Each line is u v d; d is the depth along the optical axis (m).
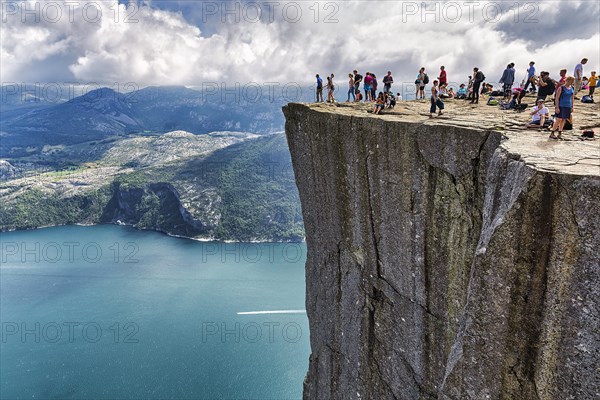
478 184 15.98
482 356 11.10
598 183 8.77
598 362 8.88
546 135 14.64
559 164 10.12
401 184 19.14
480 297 11.01
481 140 15.74
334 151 23.06
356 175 21.78
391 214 19.95
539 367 9.99
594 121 18.20
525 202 9.90
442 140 16.95
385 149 19.66
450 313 17.75
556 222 9.45
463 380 11.62
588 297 9.00
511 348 10.52
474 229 16.34
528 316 10.11
